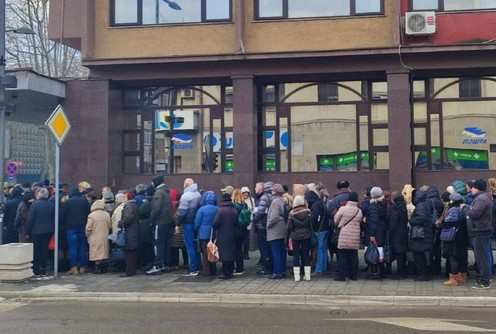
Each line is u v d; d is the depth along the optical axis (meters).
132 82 17.05
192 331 7.69
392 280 11.05
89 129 16.67
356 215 10.88
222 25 16.48
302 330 7.69
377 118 16.28
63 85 16.75
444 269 12.21
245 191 12.36
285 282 11.02
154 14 16.91
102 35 16.97
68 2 17.61
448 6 15.84
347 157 16.38
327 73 16.03
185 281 11.32
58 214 12.20
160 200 11.97
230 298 9.92
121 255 12.34
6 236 13.27
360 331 7.60
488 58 15.33
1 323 8.34
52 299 10.31
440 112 16.11
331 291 10.09
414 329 7.68
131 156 17.41
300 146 16.61
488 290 9.90
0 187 13.47
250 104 16.20
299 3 16.33
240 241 11.98
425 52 15.32
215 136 17.00
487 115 15.91
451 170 15.81
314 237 11.15
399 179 15.48
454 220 10.25
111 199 12.90
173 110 17.25
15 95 16.14
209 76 16.47
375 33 15.87
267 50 16.27
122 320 8.48
